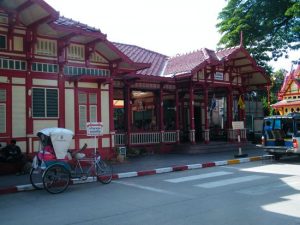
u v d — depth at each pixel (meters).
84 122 17.23
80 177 12.09
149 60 24.75
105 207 8.77
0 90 14.63
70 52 16.97
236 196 9.71
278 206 8.47
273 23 30.33
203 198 9.55
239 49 23.77
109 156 17.94
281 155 18.91
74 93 16.95
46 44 15.95
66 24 15.48
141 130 21.84
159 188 11.30
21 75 15.18
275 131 18.41
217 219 7.39
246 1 30.91
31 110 15.36
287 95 31.31
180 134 25.00
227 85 24.94
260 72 25.36
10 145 14.21
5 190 11.18
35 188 11.67
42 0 13.73
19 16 14.73
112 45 17.27
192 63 22.61
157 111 23.97
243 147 24.80
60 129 11.53
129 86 21.06
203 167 16.48
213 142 23.86
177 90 23.42
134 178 13.77
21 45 15.16
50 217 7.95
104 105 18.00
